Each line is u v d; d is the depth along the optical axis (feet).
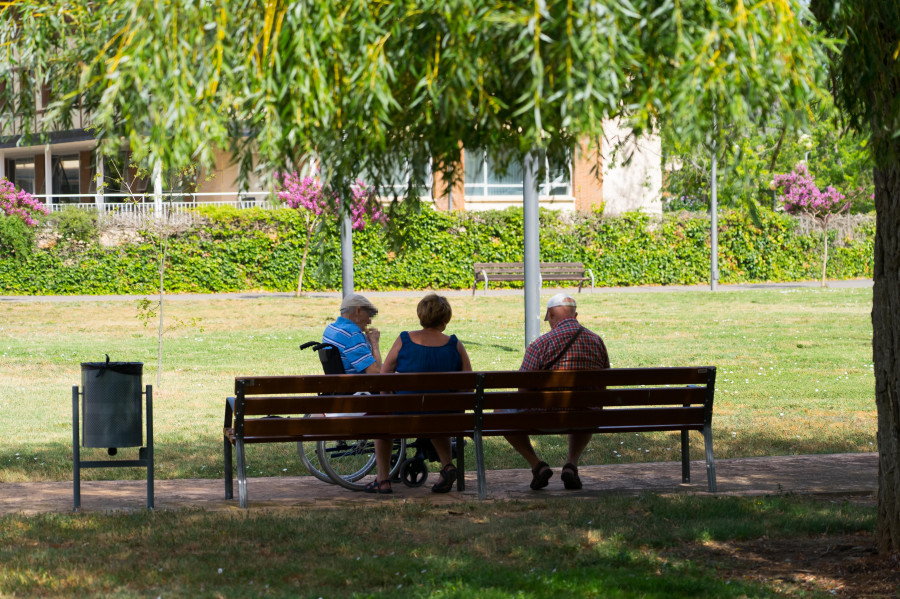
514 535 32.81
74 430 36.68
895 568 28.66
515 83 18.08
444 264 179.11
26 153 222.48
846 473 44.19
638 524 34.30
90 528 33.53
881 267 29.63
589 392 39.81
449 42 18.86
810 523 33.94
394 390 38.17
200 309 143.13
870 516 34.91
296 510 36.73
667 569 29.35
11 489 41.55
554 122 19.33
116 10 19.62
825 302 152.56
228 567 29.07
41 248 165.07
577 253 185.68
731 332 117.29
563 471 40.93
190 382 82.23
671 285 189.37
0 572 28.35
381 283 176.76
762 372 86.17
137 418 36.73
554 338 41.09
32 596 26.40
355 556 30.40
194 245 168.86
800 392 75.00
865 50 23.09
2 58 22.12
